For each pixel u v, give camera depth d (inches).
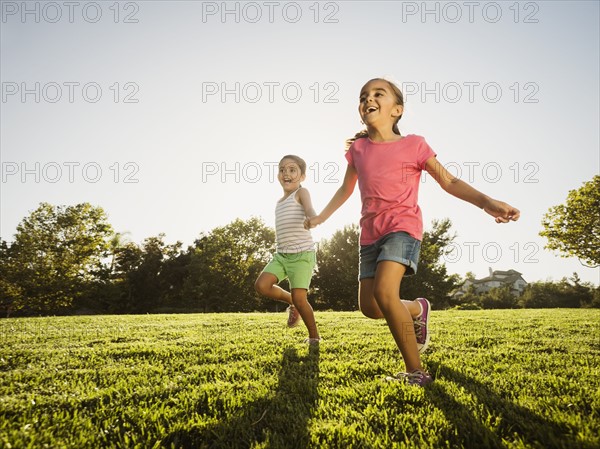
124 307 1478.8
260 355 106.8
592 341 132.5
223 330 165.6
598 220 863.7
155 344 126.1
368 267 95.3
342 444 51.9
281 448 51.1
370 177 95.7
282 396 70.2
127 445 51.9
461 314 278.1
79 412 63.6
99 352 111.4
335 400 68.6
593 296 1578.5
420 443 51.7
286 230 141.5
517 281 2591.0
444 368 90.4
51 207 1263.5
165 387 75.4
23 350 114.3
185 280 1499.8
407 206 92.0
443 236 1284.4
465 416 59.6
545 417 58.6
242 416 61.2
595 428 53.4
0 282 1183.6
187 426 57.3
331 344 123.9
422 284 1177.4
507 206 80.0
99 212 1301.7
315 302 1223.5
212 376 85.5
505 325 183.2
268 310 1466.5
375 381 79.0
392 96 101.5
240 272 1501.0
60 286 1210.0
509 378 81.3
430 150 94.1
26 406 64.6
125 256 1636.3
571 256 895.7
